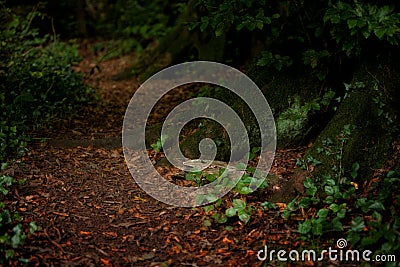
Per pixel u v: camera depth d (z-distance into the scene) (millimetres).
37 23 11688
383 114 4840
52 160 5402
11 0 11281
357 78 5121
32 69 7281
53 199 4602
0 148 5238
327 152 4695
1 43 7062
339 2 4746
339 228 3926
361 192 4461
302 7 5457
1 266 3523
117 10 12727
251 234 4109
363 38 5074
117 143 5883
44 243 3895
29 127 6262
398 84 5035
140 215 4422
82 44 12250
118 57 11008
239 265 3742
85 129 6547
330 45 5508
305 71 5566
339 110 4992
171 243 4027
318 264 3748
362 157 4648
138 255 3865
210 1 5410
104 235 4105
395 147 4695
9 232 3908
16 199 4508
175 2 11242
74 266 3660
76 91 7629
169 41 9258
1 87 6574
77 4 12625
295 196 4512
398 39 4977
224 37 8195
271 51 5770
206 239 4074
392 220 3945
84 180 5016
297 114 5371
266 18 5035
